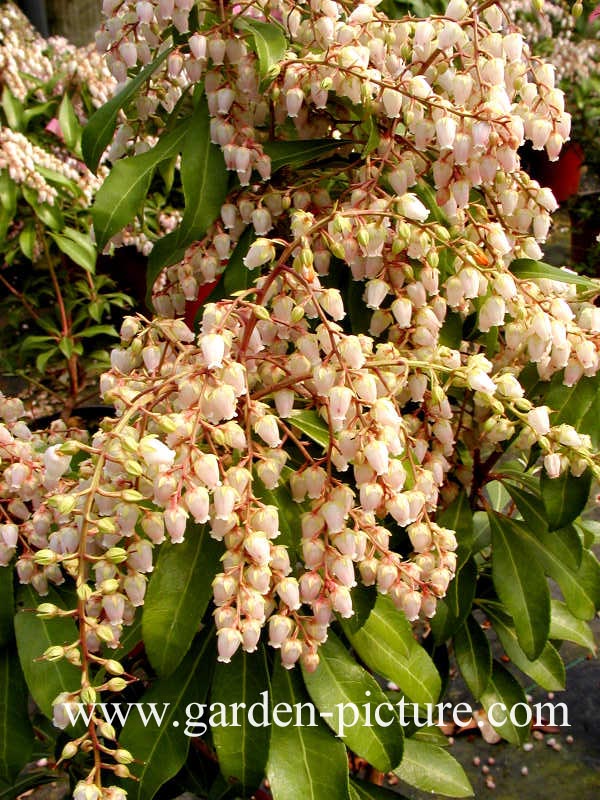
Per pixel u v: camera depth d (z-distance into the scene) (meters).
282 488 0.30
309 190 0.35
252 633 0.26
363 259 0.32
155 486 0.26
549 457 0.33
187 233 0.34
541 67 0.33
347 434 0.27
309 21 0.35
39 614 0.25
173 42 0.36
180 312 0.37
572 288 0.37
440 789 0.39
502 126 0.30
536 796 0.57
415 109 0.31
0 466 0.31
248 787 0.29
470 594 0.39
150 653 0.28
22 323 0.91
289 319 0.30
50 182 0.73
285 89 0.33
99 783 0.26
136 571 0.27
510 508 0.52
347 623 0.31
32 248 0.77
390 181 0.32
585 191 1.24
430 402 0.31
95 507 0.28
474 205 0.34
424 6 0.50
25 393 0.90
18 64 0.76
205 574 0.29
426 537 0.30
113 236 0.37
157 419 0.25
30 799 0.57
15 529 0.30
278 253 0.37
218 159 0.35
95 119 0.37
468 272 0.31
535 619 0.38
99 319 0.79
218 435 0.26
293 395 0.31
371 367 0.29
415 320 0.32
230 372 0.26
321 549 0.27
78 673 0.30
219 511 0.26
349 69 0.32
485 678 0.43
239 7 0.40
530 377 0.36
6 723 0.31
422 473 0.30
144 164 0.35
